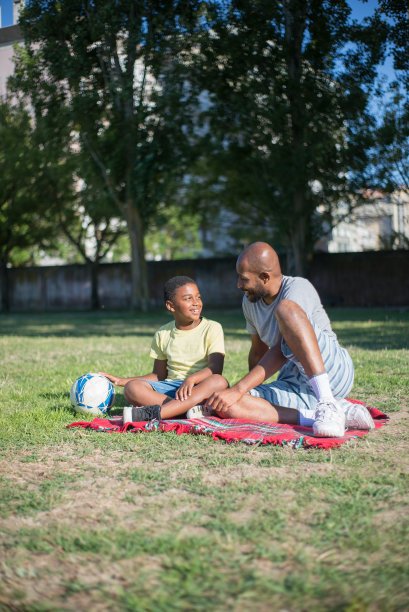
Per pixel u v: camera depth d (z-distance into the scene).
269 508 2.19
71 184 25.41
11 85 20.09
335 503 2.24
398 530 1.97
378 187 18.95
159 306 27.70
